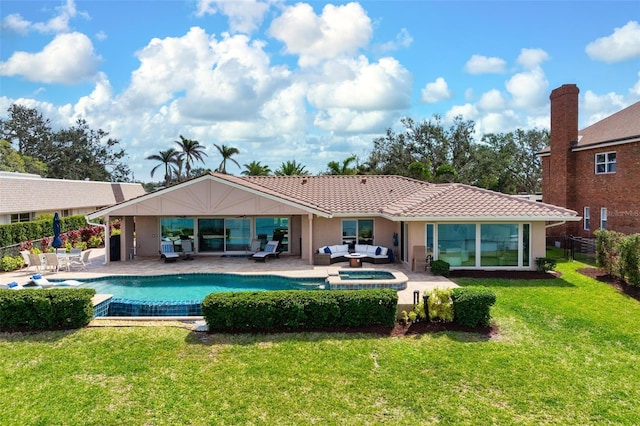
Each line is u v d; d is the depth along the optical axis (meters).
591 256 26.20
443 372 9.70
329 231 25.12
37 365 10.14
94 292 12.97
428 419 7.94
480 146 64.88
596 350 11.01
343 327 12.37
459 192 22.34
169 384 9.20
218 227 26.86
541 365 10.09
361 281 16.44
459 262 20.89
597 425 7.76
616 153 26.97
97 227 35.00
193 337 11.73
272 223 26.81
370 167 63.50
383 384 9.17
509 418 7.95
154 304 14.60
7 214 32.03
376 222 25.11
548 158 33.62
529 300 15.31
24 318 12.37
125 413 8.14
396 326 12.50
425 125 62.84
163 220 26.75
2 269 21.80
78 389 9.02
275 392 8.88
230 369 9.86
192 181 23.00
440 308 12.82
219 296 12.40
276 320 12.21
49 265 21.27
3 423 7.80
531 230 20.78
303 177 30.53
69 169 74.81
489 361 10.27
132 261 24.53
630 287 17.16
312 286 18.67
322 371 9.75
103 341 11.47
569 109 30.67
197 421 7.88
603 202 28.11
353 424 7.79
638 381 9.38
